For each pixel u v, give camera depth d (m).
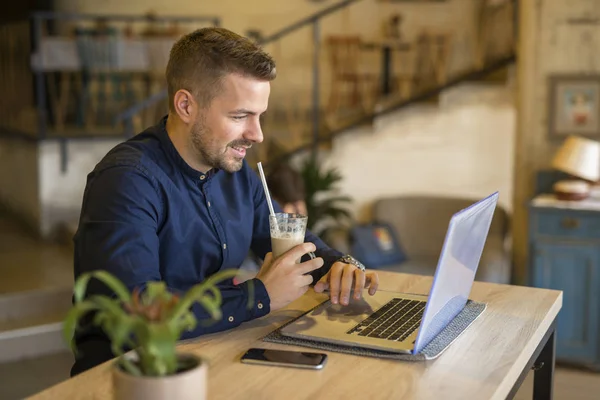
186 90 1.86
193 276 2.04
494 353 1.60
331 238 5.22
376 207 5.61
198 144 1.89
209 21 7.14
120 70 6.46
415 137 6.03
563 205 4.10
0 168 7.03
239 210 2.13
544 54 4.53
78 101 6.70
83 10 7.25
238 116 1.84
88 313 1.78
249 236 2.17
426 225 5.52
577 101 4.50
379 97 7.02
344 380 1.46
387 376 1.48
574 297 4.12
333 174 5.73
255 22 7.54
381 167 6.08
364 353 1.58
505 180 6.02
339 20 7.48
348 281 1.88
